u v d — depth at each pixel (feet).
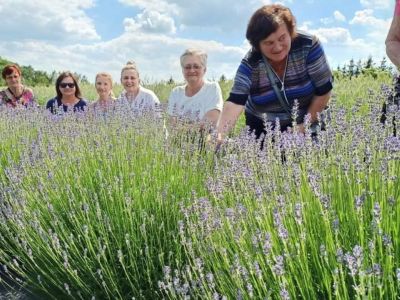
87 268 10.87
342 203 8.66
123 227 11.43
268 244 7.01
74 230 11.81
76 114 18.93
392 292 6.28
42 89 75.00
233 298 8.02
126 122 16.05
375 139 9.32
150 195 12.26
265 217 8.26
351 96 29.01
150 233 11.34
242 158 10.94
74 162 14.05
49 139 15.98
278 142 10.80
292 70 14.02
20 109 22.08
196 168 13.16
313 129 14.82
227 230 9.09
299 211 7.20
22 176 13.64
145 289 10.59
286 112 14.80
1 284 12.49
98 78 25.27
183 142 14.35
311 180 8.03
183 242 9.22
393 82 11.19
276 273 6.55
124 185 13.00
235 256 7.46
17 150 17.42
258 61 14.24
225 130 13.76
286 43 13.07
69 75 26.61
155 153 13.91
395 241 7.20
